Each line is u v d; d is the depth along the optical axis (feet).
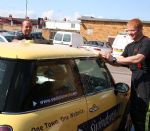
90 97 12.11
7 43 11.69
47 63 10.38
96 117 12.37
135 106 15.43
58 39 85.20
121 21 118.62
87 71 12.62
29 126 8.96
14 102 9.08
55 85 10.53
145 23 112.57
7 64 9.53
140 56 14.83
